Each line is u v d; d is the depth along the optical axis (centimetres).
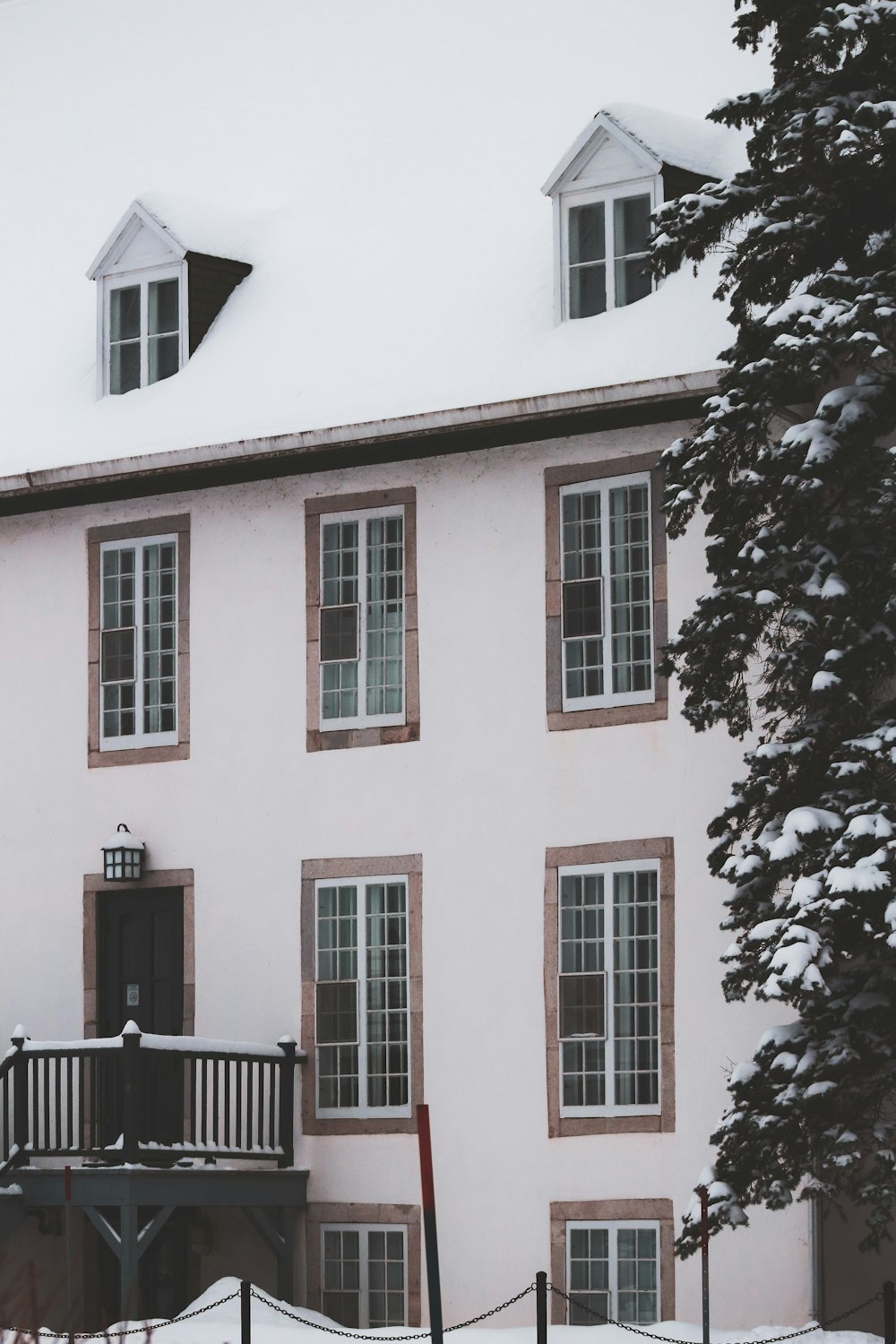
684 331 2684
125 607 3002
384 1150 2761
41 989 2978
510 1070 2709
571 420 2723
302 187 3291
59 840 2995
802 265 2309
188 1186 2677
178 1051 2694
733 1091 2212
